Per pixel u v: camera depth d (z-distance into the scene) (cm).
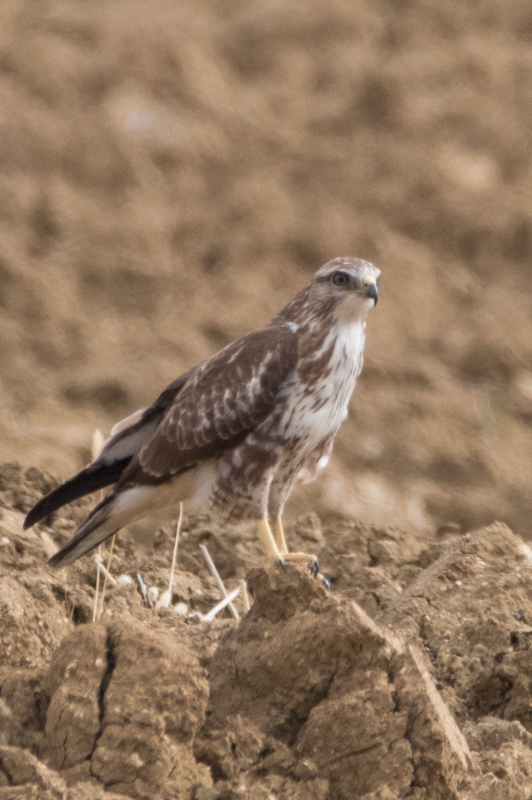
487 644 637
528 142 2344
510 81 2548
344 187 2222
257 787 499
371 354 1711
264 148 2358
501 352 1730
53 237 2006
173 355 1719
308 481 786
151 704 502
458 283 1958
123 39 2634
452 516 1377
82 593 712
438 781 506
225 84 2595
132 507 735
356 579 828
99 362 1694
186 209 2148
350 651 532
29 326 1758
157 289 1902
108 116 2323
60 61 2522
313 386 717
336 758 516
